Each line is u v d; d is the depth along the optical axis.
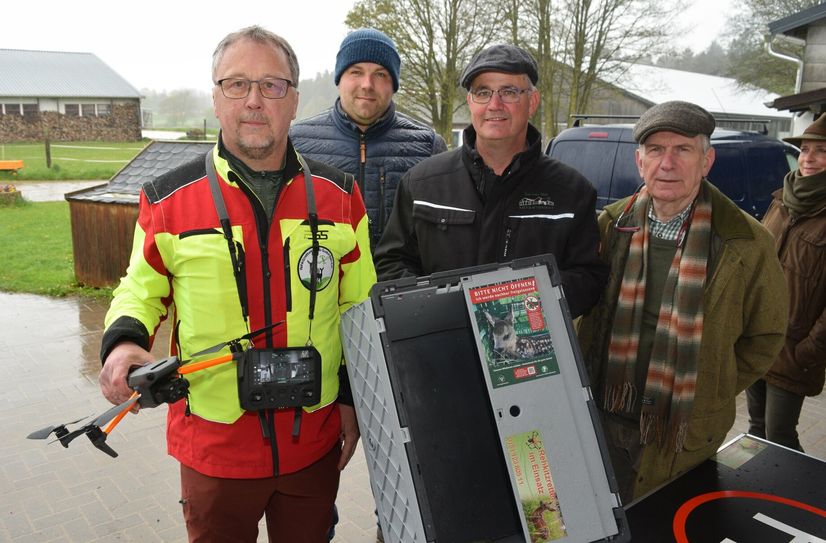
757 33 21.84
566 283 2.08
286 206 1.78
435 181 2.27
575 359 1.49
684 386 2.01
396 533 1.42
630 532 1.55
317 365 1.73
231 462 1.76
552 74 18.09
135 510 3.13
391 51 2.69
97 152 32.12
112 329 1.62
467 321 1.52
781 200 3.27
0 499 3.20
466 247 2.20
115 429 3.94
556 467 1.42
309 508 1.94
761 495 1.74
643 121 2.05
